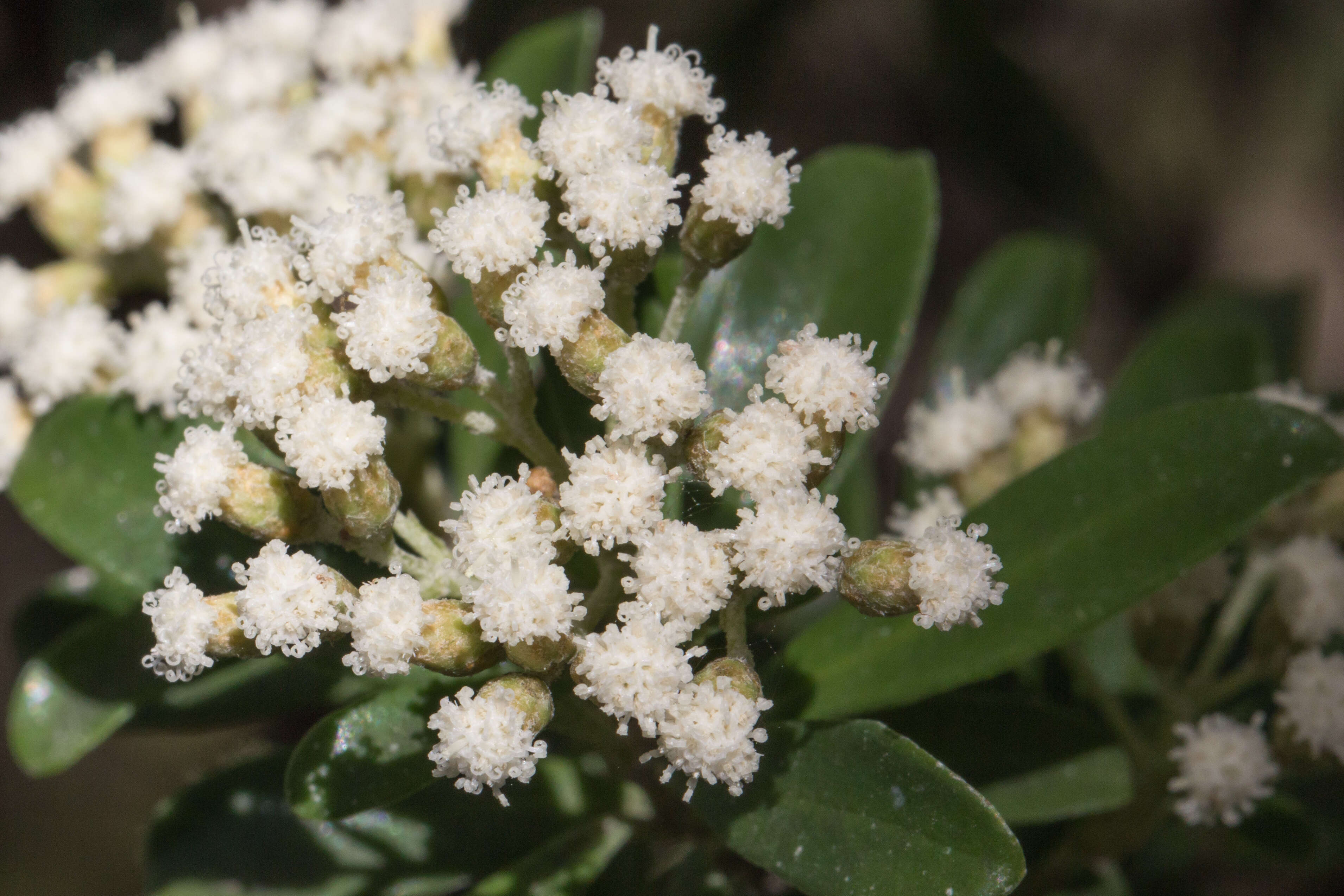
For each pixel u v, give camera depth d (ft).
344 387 0.72
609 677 0.70
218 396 0.72
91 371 0.81
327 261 0.72
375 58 0.83
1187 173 1.42
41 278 0.85
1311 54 1.42
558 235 0.74
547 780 0.79
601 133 0.73
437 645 0.71
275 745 0.86
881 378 0.71
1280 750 0.77
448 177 0.79
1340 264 1.52
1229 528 0.75
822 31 1.34
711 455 0.71
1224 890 1.10
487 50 1.13
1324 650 0.82
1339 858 0.88
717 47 1.17
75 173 0.85
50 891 1.36
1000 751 0.78
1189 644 0.79
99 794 1.40
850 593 0.71
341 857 0.79
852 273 0.81
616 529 0.70
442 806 0.79
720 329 0.81
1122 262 1.39
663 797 0.78
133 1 1.04
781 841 0.72
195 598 0.71
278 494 0.72
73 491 0.78
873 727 0.72
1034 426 0.83
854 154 0.82
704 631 0.73
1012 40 1.40
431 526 0.82
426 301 0.72
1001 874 0.70
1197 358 0.89
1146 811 0.79
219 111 0.84
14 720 0.77
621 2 1.19
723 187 0.73
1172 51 1.43
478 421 0.74
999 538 0.76
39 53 1.03
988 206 1.40
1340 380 1.54
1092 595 0.75
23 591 1.35
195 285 0.80
